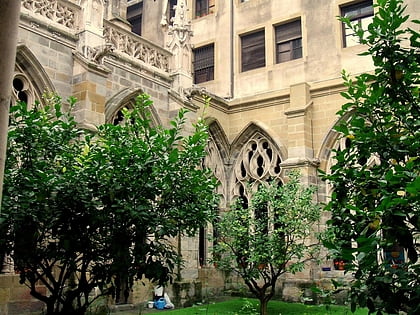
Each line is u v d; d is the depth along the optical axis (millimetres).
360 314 13648
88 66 14195
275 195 14430
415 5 18922
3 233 6492
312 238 17891
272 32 23266
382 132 5188
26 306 12312
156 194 7250
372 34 5438
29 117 7160
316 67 21422
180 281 16906
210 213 8219
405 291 4168
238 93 23734
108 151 6961
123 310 15172
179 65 18656
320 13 21797
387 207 3822
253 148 22188
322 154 19766
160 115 17891
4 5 3551
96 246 7012
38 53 13602
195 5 26703
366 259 3951
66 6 14750
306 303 17312
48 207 6559
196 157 7629
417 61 5305
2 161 3373
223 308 15945
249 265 14938
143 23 29688
